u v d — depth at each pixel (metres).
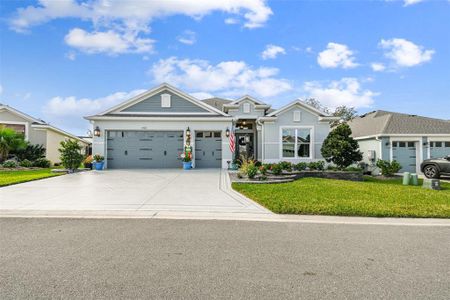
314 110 15.88
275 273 3.07
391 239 4.35
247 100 19.16
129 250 3.73
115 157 16.00
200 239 4.23
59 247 3.82
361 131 20.06
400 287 2.79
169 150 16.27
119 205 6.59
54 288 2.67
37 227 4.82
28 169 15.44
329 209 6.15
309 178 12.82
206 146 16.59
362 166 17.14
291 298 2.55
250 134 19.66
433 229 4.96
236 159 17.22
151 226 4.94
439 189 9.87
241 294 2.60
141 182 10.57
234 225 5.08
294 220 5.50
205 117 16.27
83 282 2.80
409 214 5.88
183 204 6.79
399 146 17.17
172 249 3.78
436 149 16.98
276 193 8.23
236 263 3.33
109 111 16.45
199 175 12.80
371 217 5.83
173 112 17.08
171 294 2.59
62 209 6.16
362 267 3.27
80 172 13.99
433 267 3.29
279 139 15.90
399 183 12.55
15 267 3.15
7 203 6.74
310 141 15.91
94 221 5.26
